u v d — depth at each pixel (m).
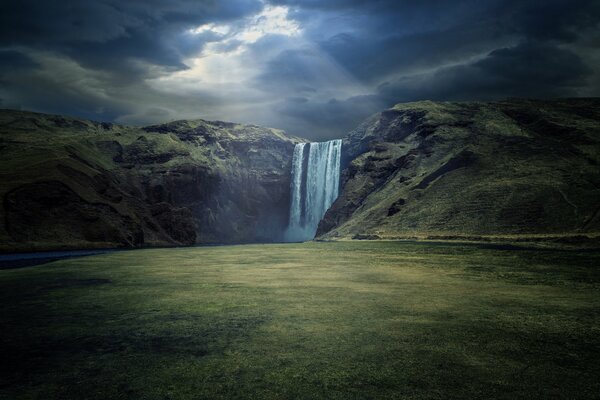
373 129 196.75
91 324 15.56
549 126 140.75
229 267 41.69
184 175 199.00
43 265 48.53
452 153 143.25
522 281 28.08
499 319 15.94
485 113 167.62
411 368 10.47
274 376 10.00
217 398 8.69
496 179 112.31
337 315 16.81
